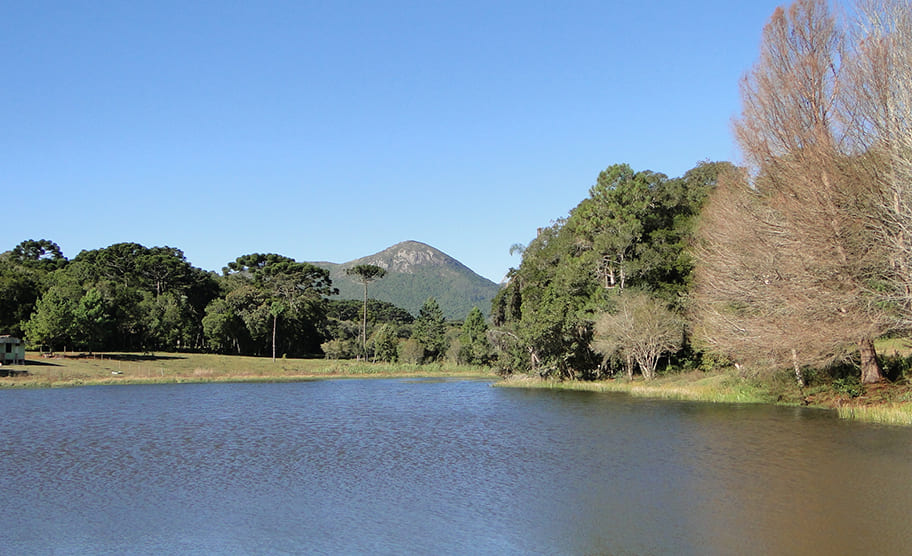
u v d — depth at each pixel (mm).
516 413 37188
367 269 141000
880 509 15367
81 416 36750
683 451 23156
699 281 46906
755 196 37469
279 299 126188
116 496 17859
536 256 82188
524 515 15531
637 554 12719
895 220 29906
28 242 146750
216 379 76188
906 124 29094
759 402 39375
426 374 89562
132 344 107125
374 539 13953
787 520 14625
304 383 71562
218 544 13781
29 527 15062
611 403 41781
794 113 35000
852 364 37906
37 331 85125
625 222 66438
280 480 19672
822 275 31750
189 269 129125
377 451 24656
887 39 30953
